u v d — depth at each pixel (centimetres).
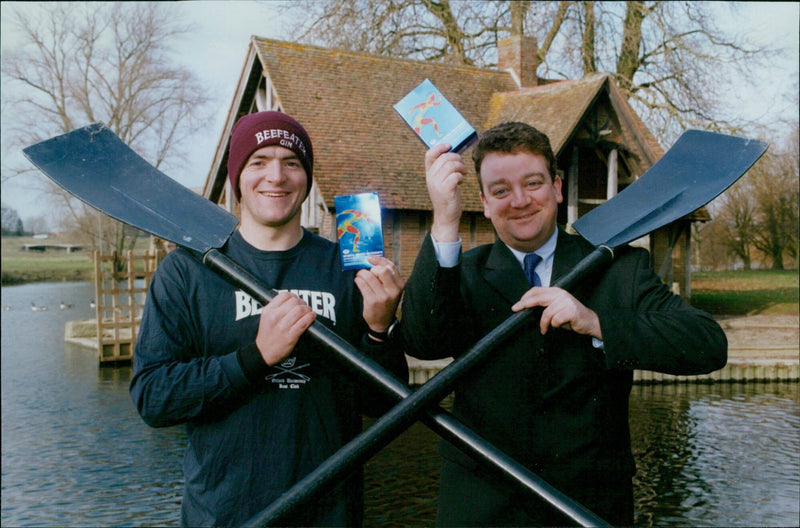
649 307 190
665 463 570
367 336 184
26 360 1301
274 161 183
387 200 1079
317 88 1173
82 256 3412
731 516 458
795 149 1827
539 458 189
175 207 199
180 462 659
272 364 166
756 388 884
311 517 171
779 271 2333
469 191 1122
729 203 2255
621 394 196
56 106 1378
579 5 1552
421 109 185
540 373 191
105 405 919
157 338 177
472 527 190
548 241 205
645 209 211
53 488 576
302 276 186
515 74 1413
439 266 180
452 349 195
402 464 528
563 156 1150
